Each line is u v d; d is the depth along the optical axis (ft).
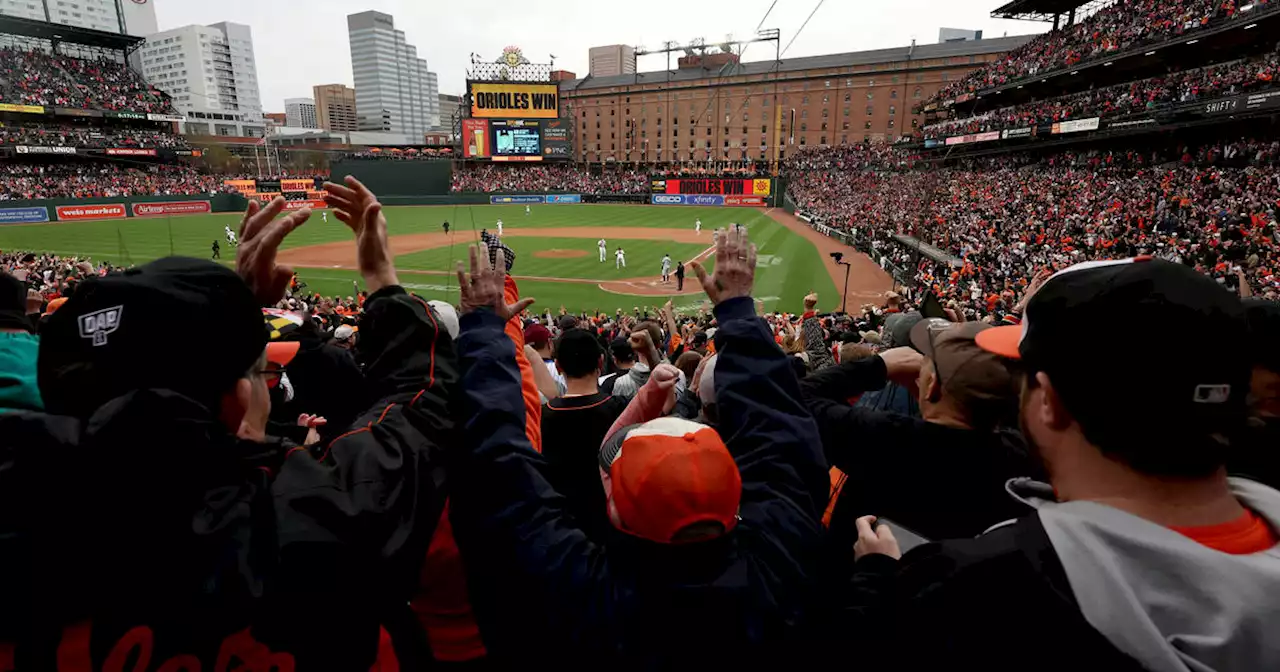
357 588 4.30
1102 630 3.24
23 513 3.27
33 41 260.83
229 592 3.73
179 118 245.24
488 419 5.76
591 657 4.95
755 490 5.55
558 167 288.92
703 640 4.57
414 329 6.05
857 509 7.66
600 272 105.91
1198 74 101.50
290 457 4.67
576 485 9.84
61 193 188.24
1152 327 3.19
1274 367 5.36
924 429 6.53
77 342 3.71
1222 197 81.97
